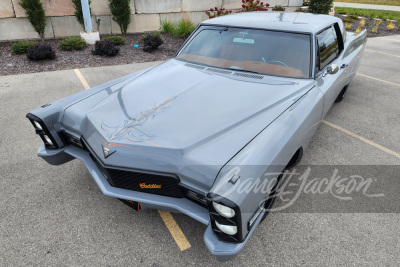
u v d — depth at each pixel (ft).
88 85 19.69
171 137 6.97
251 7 31.48
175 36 34.65
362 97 18.90
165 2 36.09
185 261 7.47
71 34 33.09
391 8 80.64
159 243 7.98
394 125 15.06
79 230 8.34
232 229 5.85
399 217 9.01
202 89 8.87
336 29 12.87
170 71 10.37
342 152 12.50
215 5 39.40
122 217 8.84
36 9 29.30
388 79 22.75
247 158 6.23
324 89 9.98
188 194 6.77
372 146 13.03
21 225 8.48
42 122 8.45
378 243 8.07
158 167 6.69
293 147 7.75
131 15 34.94
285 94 8.73
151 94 8.80
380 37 40.98
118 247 7.83
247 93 8.66
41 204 9.30
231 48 10.66
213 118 7.53
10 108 16.19
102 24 33.91
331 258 7.60
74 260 7.43
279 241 8.09
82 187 10.11
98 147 7.50
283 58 9.94
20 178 10.50
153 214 8.96
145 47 29.22
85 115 8.34
